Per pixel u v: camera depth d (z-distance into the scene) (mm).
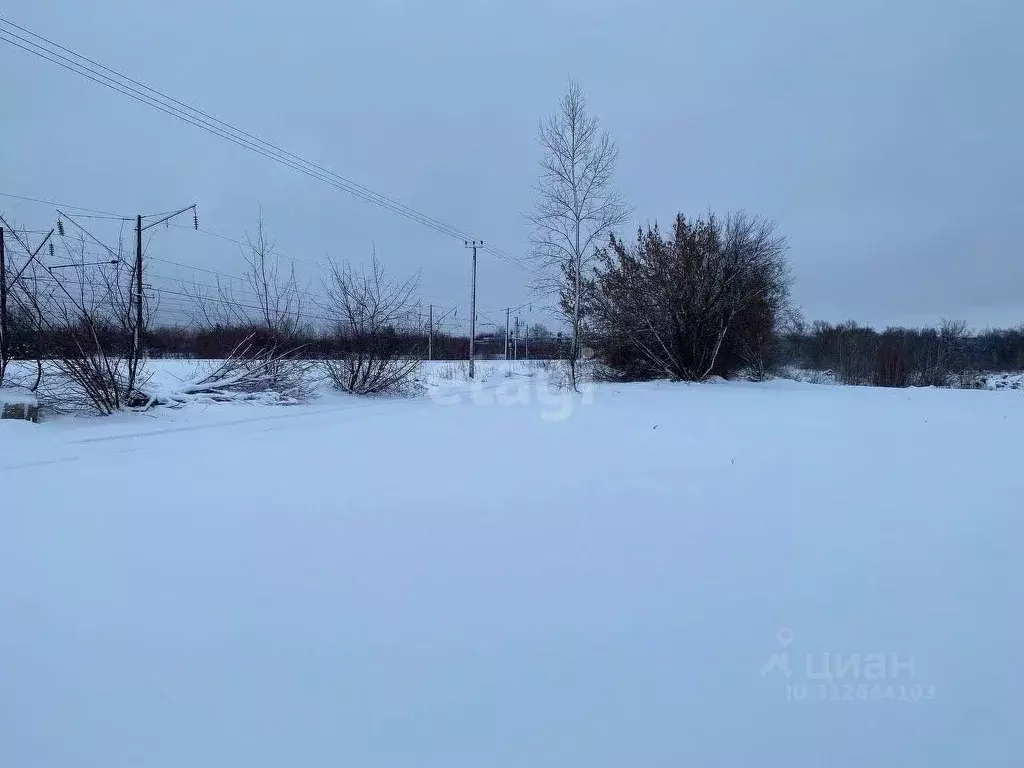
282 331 14164
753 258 22688
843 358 33594
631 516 4867
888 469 6691
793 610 3262
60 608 3252
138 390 10477
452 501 5273
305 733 2268
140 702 2459
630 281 22281
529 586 3547
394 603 3330
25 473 6199
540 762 2113
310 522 4680
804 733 2285
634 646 2893
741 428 9828
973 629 3066
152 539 4293
